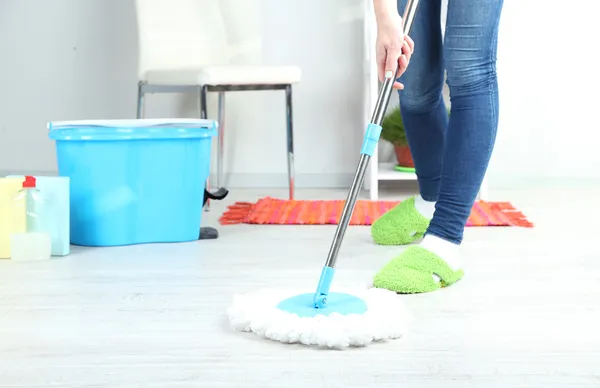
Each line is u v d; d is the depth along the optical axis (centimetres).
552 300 170
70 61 379
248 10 368
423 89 219
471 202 185
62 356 134
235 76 302
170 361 131
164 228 238
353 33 372
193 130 235
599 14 370
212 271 199
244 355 134
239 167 380
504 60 373
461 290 179
